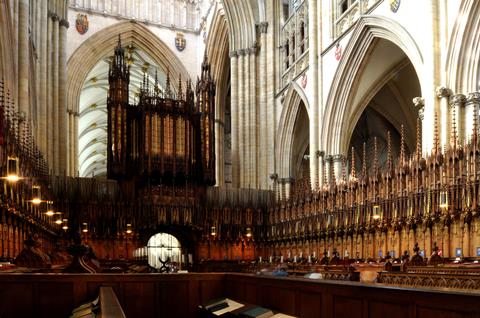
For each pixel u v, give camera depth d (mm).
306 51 35906
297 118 38656
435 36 22078
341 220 27641
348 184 27344
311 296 6762
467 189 18547
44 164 26844
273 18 41625
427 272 13398
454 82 21250
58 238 31500
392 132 39844
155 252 35219
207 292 9898
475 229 18391
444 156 19844
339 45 31219
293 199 33875
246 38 43125
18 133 20109
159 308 9484
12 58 22109
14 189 17875
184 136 37406
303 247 32188
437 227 20391
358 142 44000
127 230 33406
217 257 35750
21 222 20391
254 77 42469
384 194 23906
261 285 8328
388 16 26359
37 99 32438
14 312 8594
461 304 4348
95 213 33000
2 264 12430
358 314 5754
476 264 14000
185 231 35750
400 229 22781
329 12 32750
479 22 20641
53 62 38094
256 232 36719
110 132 36000
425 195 20797
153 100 37531
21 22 23734
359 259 24344
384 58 30141
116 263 28688
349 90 30891
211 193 37375
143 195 35156
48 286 8797
